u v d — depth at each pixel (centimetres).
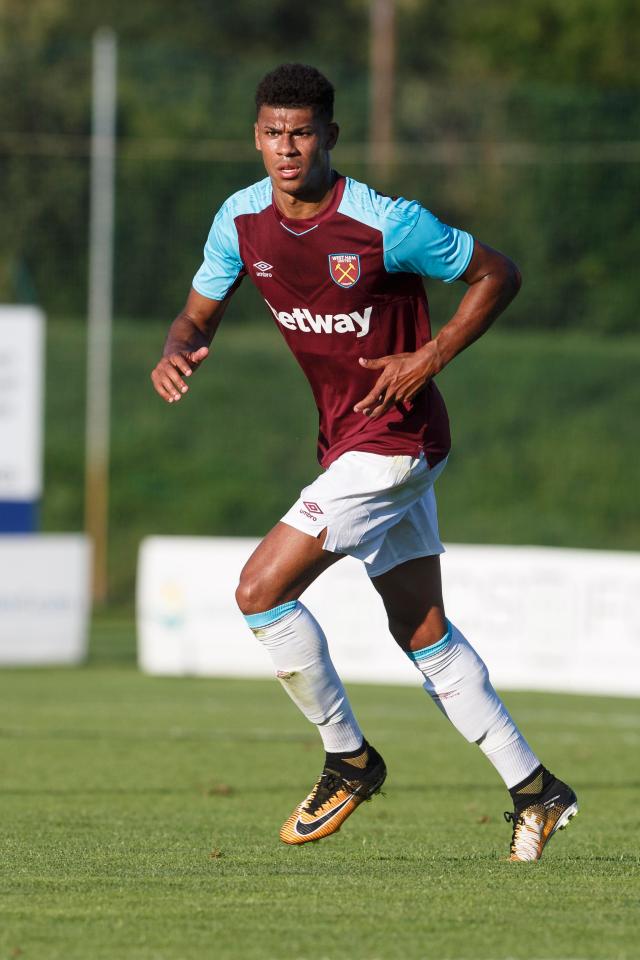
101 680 5138
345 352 1697
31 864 1742
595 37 12719
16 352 6288
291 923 1369
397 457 1700
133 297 10138
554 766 3134
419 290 1702
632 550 8762
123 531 9025
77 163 10125
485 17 13300
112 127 7681
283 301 1700
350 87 10331
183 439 9650
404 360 1628
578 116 9844
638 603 4762
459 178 9869
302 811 1797
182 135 10344
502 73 13088
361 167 9750
